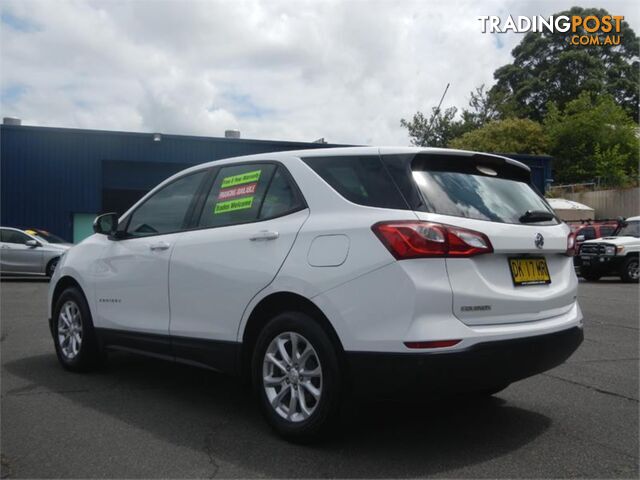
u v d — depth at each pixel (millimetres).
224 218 4617
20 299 11891
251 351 4297
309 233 3920
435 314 3459
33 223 25188
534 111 60688
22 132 25156
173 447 3861
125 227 5504
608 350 7137
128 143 25797
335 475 3441
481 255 3668
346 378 3682
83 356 5660
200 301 4512
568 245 4316
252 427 4242
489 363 3523
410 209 3637
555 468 3576
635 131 51781
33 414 4520
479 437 4086
